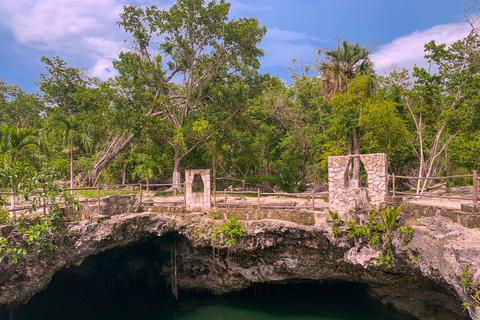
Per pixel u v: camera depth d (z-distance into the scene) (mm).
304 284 16953
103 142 28125
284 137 31531
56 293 15984
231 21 21484
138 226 13820
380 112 17453
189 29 21812
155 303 17172
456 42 18266
